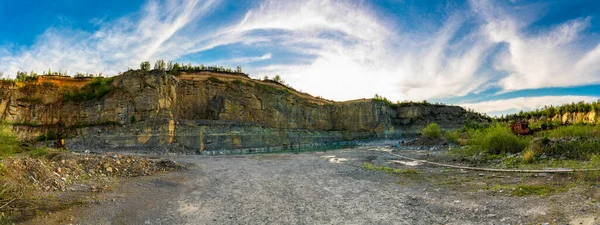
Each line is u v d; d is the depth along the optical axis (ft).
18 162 34.27
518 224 22.98
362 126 333.42
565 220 22.43
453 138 123.13
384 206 31.68
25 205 27.40
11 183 28.81
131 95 164.04
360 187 42.63
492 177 43.16
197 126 160.35
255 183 48.29
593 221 21.29
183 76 236.43
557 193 30.12
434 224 25.04
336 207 32.27
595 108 236.43
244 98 237.45
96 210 29.99
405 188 40.29
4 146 49.90
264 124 233.55
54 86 181.16
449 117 378.12
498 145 67.87
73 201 31.76
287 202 35.22
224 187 45.06
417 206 30.83
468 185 39.14
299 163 78.13
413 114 372.38
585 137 58.03
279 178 53.11
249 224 27.40
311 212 30.73
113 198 34.91
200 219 29.01
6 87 164.76
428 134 141.49
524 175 41.39
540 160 52.37
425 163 67.92
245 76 286.66
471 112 402.31
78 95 177.68
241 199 37.17
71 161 46.68
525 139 66.85
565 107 273.95
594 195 27.35
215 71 271.49
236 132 178.91
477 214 26.53
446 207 29.58
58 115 170.09
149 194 38.93
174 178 52.08
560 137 65.16
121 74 179.52
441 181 43.60
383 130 330.54
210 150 155.94
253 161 85.40
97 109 166.61
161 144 142.31
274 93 269.44
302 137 256.11
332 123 342.03
